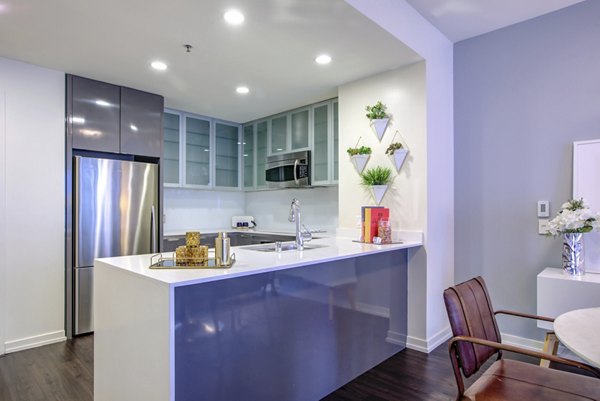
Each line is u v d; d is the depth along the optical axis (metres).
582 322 1.40
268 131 4.64
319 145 3.98
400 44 2.54
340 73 3.09
